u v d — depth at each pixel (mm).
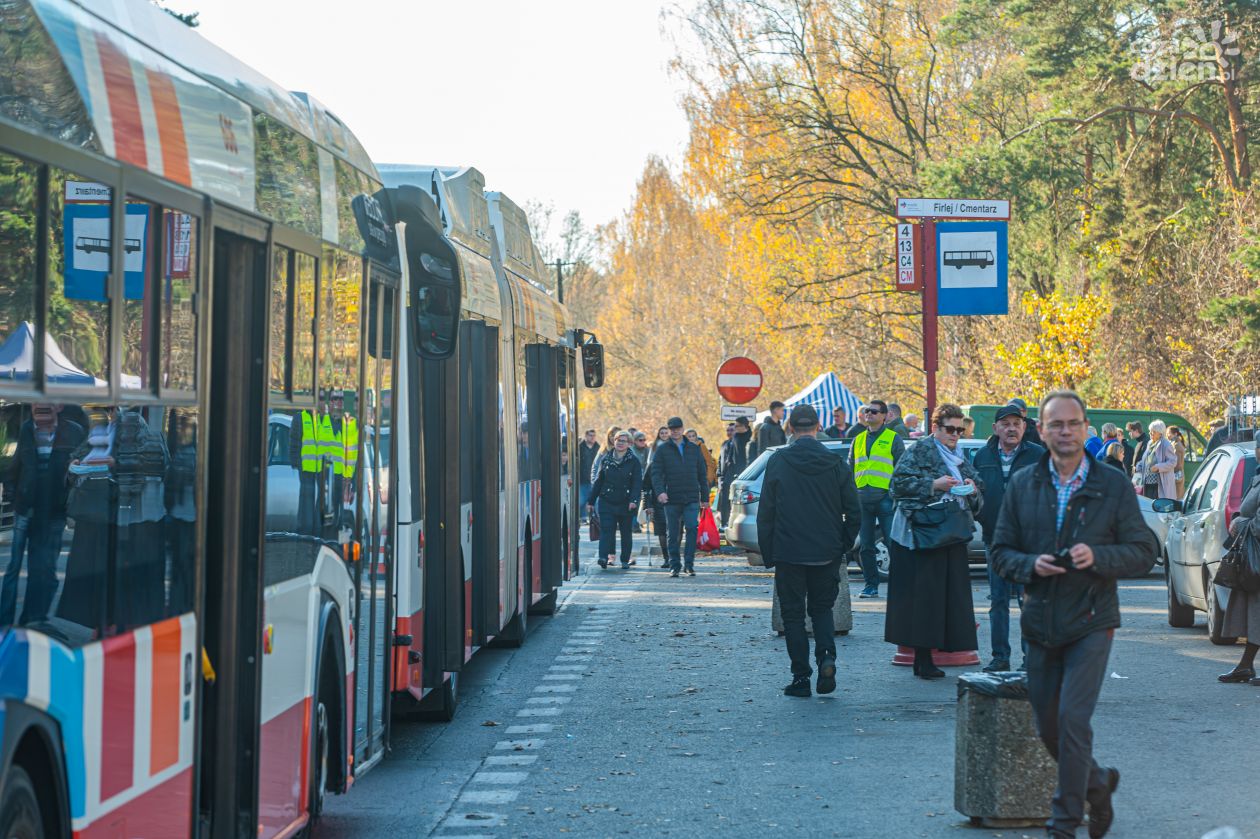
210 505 7379
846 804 10875
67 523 5422
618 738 13805
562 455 23625
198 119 6898
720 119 56969
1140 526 9172
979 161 49188
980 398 53781
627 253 106875
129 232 5992
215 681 7340
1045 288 55250
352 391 9828
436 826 10422
